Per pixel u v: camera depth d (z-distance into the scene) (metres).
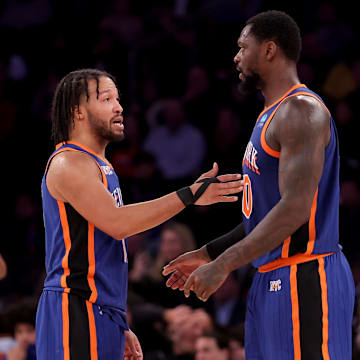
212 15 34.00
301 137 10.83
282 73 11.80
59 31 35.38
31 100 34.41
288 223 10.64
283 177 10.83
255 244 10.73
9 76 35.00
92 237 11.99
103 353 11.80
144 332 19.48
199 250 13.27
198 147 30.33
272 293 11.48
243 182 11.91
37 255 29.08
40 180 32.69
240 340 17.48
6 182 32.47
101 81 12.38
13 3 36.25
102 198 11.72
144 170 29.50
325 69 32.66
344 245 26.53
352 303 11.53
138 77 33.12
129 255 25.80
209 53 33.03
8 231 30.56
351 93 31.92
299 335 11.12
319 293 11.17
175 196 11.88
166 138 30.64
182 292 21.81
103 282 11.98
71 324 11.69
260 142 11.51
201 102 31.11
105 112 12.28
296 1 34.00
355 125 30.52
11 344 17.83
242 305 23.09
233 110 30.86
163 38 33.50
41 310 12.00
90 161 12.05
